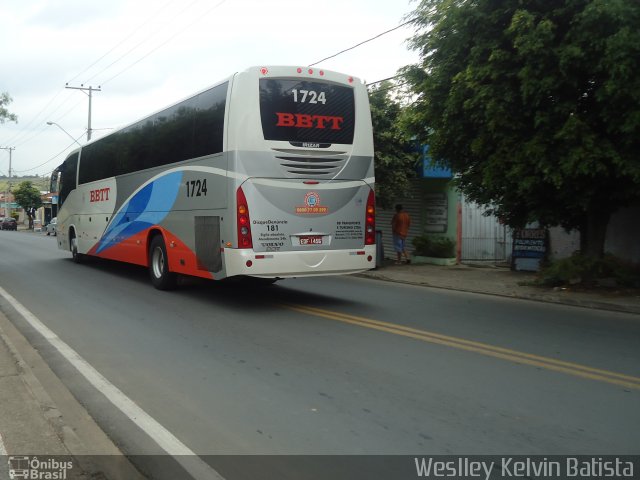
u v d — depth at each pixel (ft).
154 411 16.12
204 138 31.91
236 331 26.22
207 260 31.71
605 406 16.26
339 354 22.12
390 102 53.11
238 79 29.25
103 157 49.32
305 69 30.22
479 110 33.17
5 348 21.56
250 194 28.91
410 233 61.57
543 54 29.76
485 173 34.14
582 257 37.99
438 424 14.97
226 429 14.79
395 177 53.16
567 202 33.73
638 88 28.02
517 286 40.68
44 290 39.09
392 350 22.68
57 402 16.76
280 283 43.42
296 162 29.84
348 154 31.32
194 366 20.53
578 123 29.73
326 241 30.91
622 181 32.65
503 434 14.30
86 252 54.34
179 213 34.99
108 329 26.71
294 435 14.35
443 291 40.14
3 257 65.77
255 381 18.75
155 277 39.11
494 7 32.07
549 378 18.94
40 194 228.63
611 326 27.61
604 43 28.14
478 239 57.26
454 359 21.35
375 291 39.75
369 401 16.76
